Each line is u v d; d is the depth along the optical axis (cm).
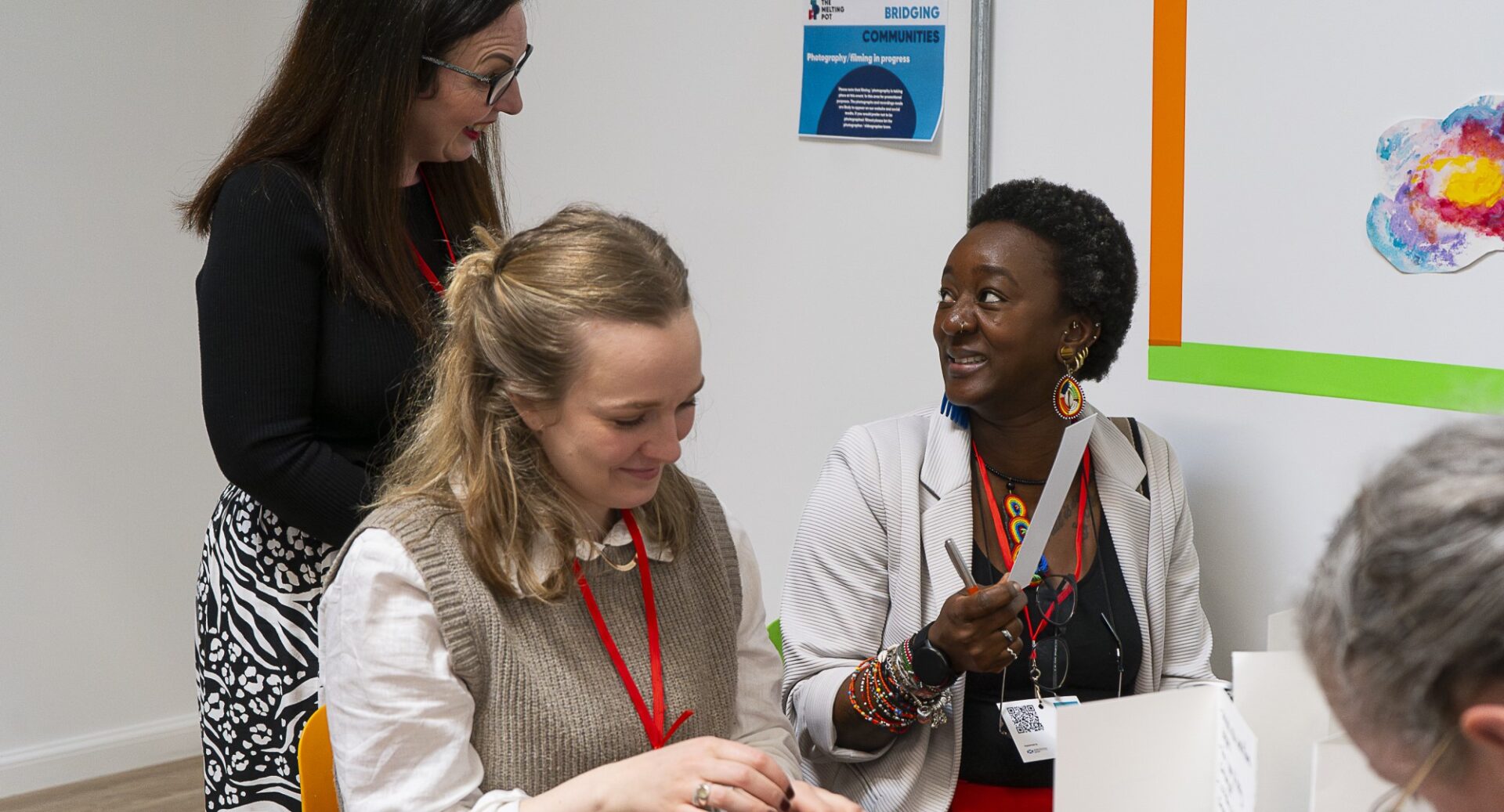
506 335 108
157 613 346
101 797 323
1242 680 85
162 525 346
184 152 341
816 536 153
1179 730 84
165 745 347
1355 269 166
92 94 325
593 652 114
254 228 149
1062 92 195
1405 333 162
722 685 122
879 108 220
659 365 105
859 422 232
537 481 113
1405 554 58
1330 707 65
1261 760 86
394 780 106
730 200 250
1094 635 147
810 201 235
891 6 216
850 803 99
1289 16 168
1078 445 128
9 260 316
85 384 330
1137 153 187
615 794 98
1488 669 55
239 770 165
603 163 277
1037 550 127
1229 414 181
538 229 114
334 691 110
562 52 283
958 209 211
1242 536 181
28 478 323
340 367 155
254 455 150
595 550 115
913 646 132
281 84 155
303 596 159
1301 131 169
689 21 252
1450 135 155
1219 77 176
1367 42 162
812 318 238
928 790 142
